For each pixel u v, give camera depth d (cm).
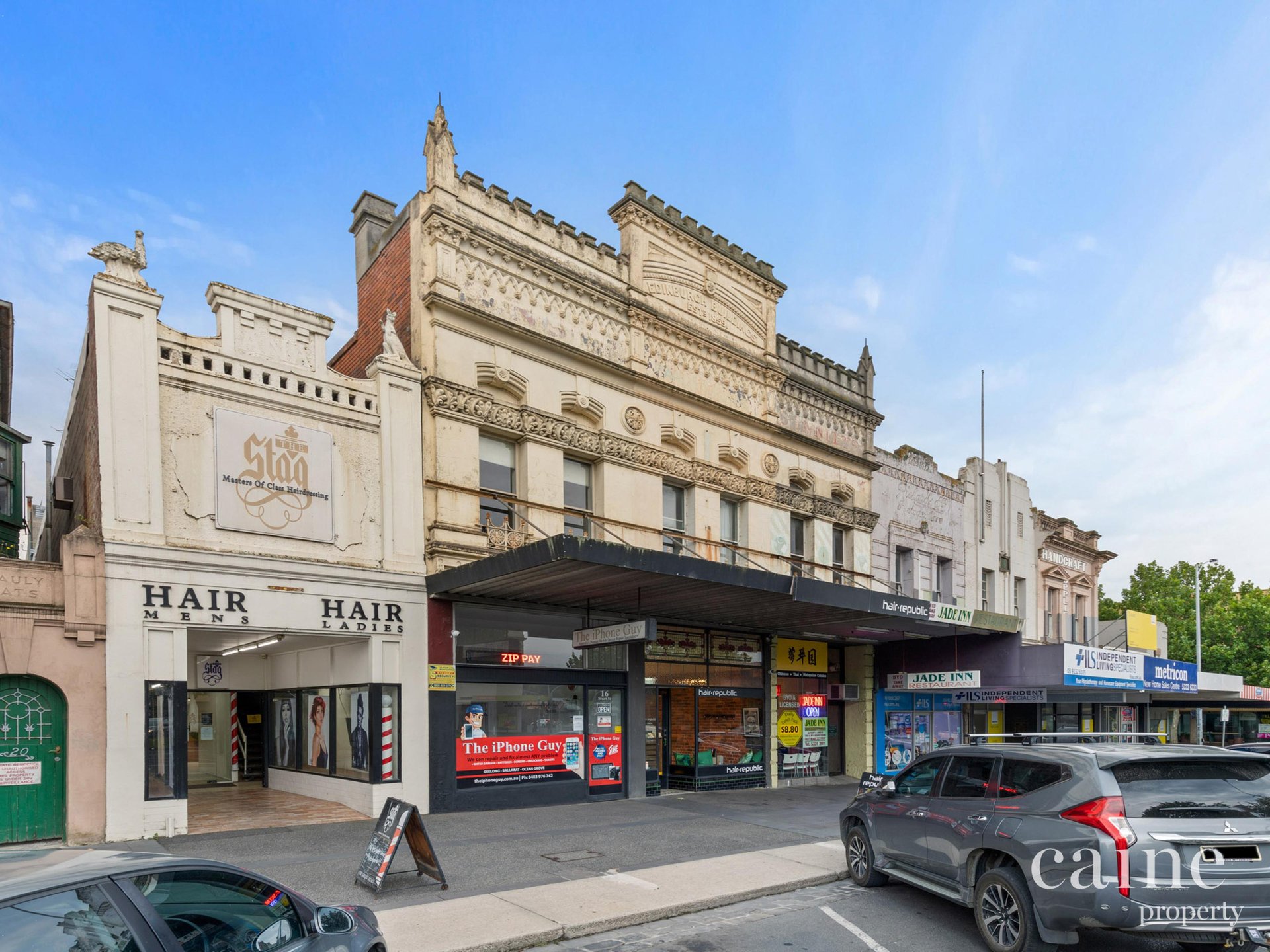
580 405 1559
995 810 687
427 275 1384
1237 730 3872
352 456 1270
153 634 1044
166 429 1094
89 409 1147
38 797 954
